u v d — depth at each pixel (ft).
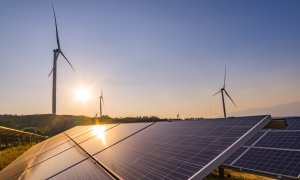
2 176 38.06
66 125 577.43
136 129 36.70
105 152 27.50
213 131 20.48
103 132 48.34
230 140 16.49
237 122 19.90
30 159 45.55
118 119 509.35
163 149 20.65
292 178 54.85
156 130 30.94
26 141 266.16
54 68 298.15
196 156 16.22
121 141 30.83
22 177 28.27
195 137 20.86
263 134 84.99
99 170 21.03
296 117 89.25
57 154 38.96
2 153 116.67
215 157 14.73
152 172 16.16
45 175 25.36
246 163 69.87
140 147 24.20
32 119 628.28
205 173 13.78
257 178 79.51
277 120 17.10
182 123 29.84
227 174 82.07
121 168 19.30
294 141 69.36
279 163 62.18
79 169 23.75
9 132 155.33
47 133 509.35
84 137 50.52
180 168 15.21
